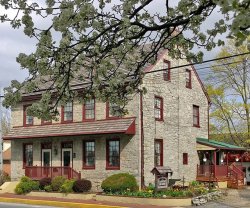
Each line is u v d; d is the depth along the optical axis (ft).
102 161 94.32
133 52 20.84
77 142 99.09
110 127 91.20
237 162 122.31
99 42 19.03
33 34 16.83
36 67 17.37
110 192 83.92
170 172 81.56
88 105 96.99
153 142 93.40
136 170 89.04
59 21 16.43
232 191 97.30
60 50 17.52
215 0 10.83
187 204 75.05
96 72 19.63
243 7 10.75
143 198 77.20
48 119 18.42
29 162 107.86
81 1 16.52
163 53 98.58
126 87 21.86
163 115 97.50
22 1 16.43
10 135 108.78
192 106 109.09
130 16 18.13
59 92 19.03
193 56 21.84
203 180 104.99
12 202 86.69
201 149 108.06
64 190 88.63
